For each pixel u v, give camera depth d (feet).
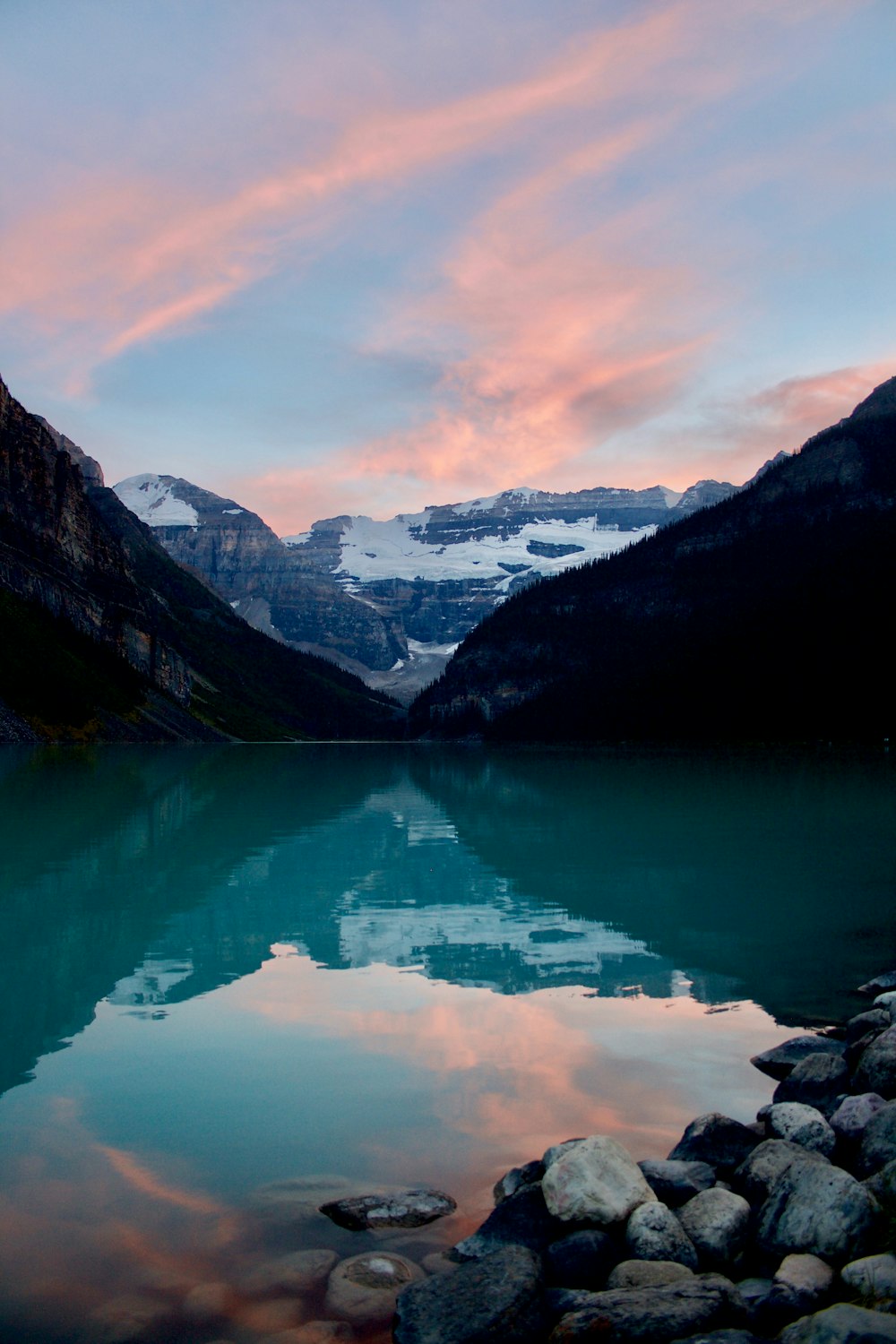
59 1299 18.75
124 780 185.37
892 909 60.44
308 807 139.64
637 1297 18.25
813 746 408.46
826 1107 28.04
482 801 155.53
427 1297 18.62
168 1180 23.61
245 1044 33.68
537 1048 33.60
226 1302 18.76
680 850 89.86
